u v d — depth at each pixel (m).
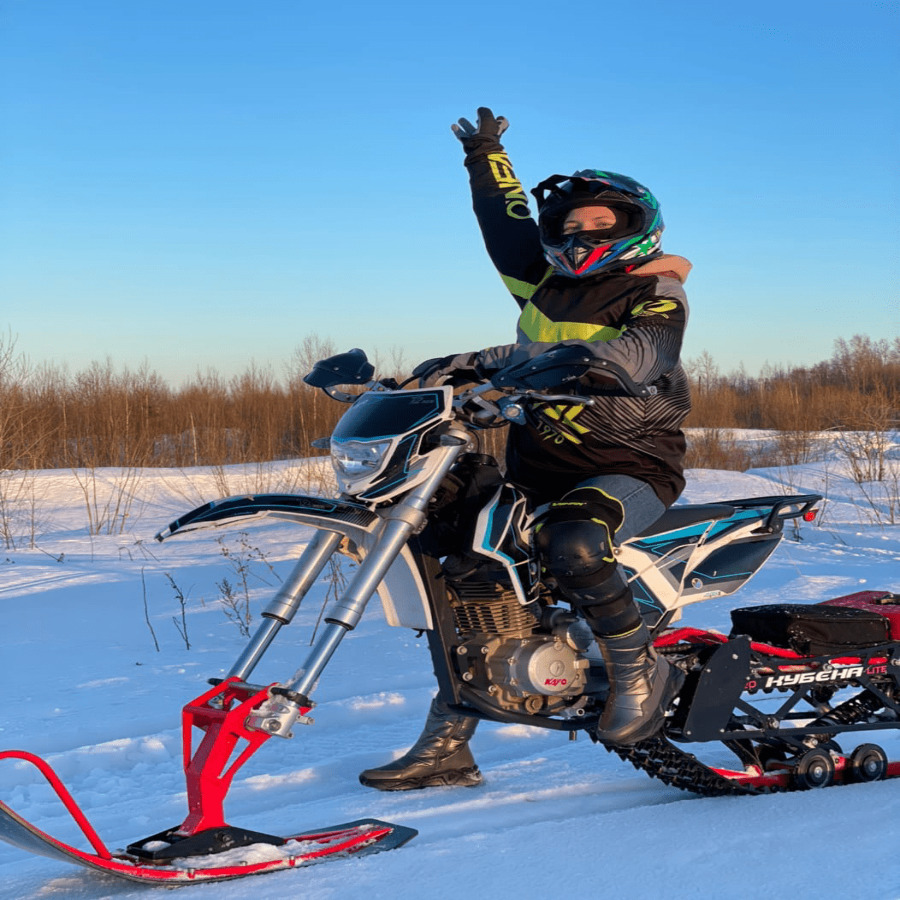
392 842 3.02
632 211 3.47
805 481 13.09
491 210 4.12
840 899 2.45
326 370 3.37
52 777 2.64
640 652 3.22
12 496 12.44
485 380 3.64
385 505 3.02
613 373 2.77
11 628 6.58
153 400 18.72
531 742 4.36
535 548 3.19
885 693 3.84
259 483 13.05
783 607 3.88
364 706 4.75
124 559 8.95
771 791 3.53
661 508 3.39
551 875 2.68
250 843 2.88
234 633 6.39
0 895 2.76
